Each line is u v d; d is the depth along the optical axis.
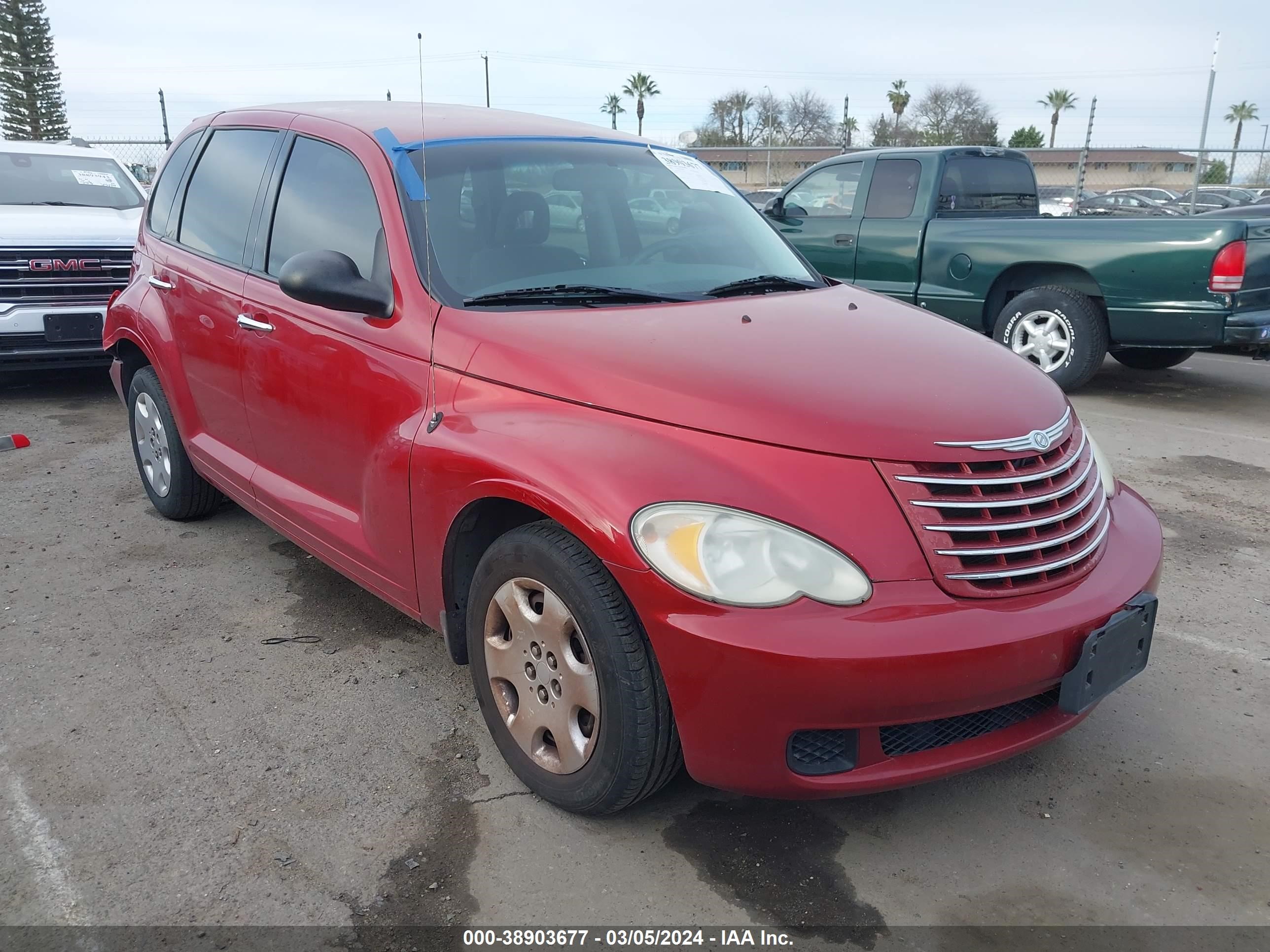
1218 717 3.08
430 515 2.69
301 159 3.50
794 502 2.15
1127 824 2.57
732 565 2.10
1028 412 2.48
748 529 2.12
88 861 2.37
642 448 2.26
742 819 2.56
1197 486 5.34
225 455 3.92
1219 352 9.51
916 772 2.22
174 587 3.93
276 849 2.42
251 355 3.51
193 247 4.04
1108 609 2.33
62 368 6.92
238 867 2.36
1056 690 2.40
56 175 8.07
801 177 8.88
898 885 2.34
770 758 2.14
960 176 8.05
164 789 2.65
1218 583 4.08
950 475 2.23
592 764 2.37
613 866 2.38
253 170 3.77
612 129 3.98
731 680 2.08
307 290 2.82
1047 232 7.21
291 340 3.27
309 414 3.23
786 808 2.61
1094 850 2.47
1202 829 2.55
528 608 2.49
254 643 3.48
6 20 42.72
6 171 7.84
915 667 2.05
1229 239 6.49
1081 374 7.22
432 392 2.72
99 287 6.74
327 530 3.23
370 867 2.37
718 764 2.18
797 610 2.08
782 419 2.25
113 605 3.76
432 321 2.80
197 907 2.23
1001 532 2.26
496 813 2.57
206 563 4.17
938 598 2.16
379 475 2.88
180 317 4.00
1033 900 2.30
